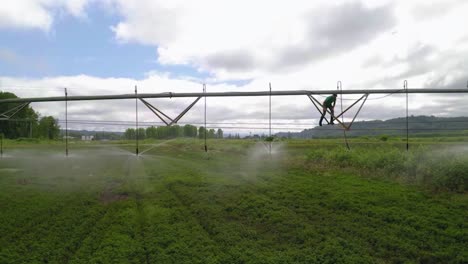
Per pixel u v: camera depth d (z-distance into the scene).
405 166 16.20
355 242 9.93
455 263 8.46
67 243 10.52
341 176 17.70
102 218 12.60
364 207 12.36
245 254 9.55
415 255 8.92
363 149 22.42
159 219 12.18
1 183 17.47
